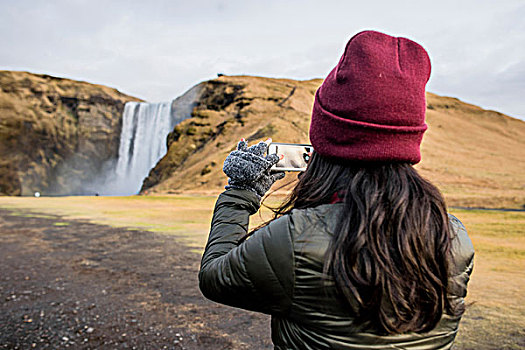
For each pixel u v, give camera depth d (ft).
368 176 3.35
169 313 18.31
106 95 296.71
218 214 4.01
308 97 221.46
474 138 180.24
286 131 169.07
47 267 28.71
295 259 3.15
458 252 3.36
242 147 4.35
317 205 3.58
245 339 15.33
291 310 3.24
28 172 261.85
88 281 24.44
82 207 81.66
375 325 3.03
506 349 13.15
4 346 14.61
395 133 3.19
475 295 19.69
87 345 14.78
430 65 3.48
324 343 3.15
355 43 3.34
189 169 172.24
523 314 16.69
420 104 3.32
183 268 27.71
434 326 3.08
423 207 3.20
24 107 265.54
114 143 296.51
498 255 29.40
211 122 218.79
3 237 43.73
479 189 87.20
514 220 48.52
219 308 19.02
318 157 3.77
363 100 3.17
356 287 3.01
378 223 3.04
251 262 3.21
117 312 18.47
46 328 16.49
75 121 285.23
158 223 54.03
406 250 3.02
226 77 256.73
